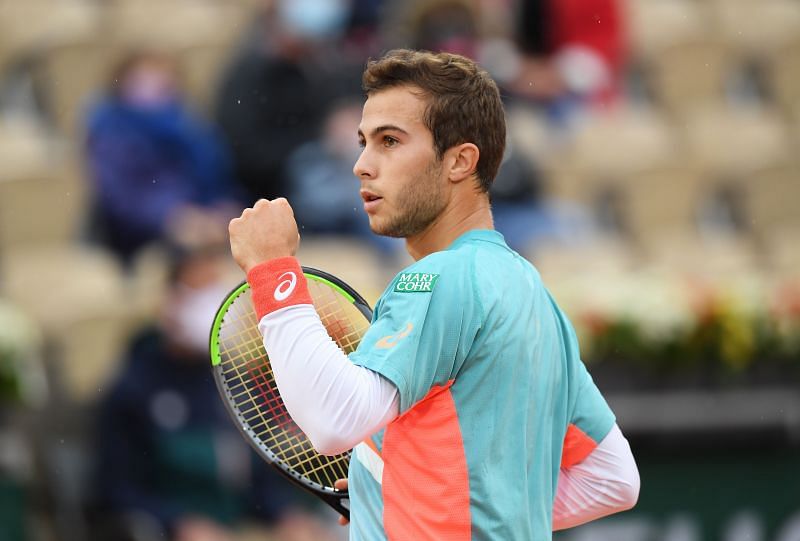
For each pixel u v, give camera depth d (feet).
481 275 27.99
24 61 93.76
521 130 97.19
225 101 81.46
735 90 116.78
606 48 101.55
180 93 84.69
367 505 29.32
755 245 104.88
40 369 71.00
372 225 29.27
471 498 27.61
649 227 100.37
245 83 81.05
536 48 98.89
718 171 108.37
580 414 31.35
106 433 64.49
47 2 97.50
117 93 81.35
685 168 102.89
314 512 67.05
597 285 68.44
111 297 76.89
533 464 28.86
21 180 81.82
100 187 79.30
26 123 91.66
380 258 79.41
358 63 83.15
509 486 28.02
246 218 28.32
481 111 29.07
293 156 80.94
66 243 82.23
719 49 114.62
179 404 64.80
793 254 102.47
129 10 101.24
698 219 103.71
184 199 79.66
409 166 28.68
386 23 88.79
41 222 82.12
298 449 41.32
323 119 81.61
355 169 29.32
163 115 79.87
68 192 82.79
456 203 29.35
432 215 29.12
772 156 111.45
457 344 27.32
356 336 34.91
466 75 28.99
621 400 65.77
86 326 73.77
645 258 96.89
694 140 109.50
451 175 28.99
